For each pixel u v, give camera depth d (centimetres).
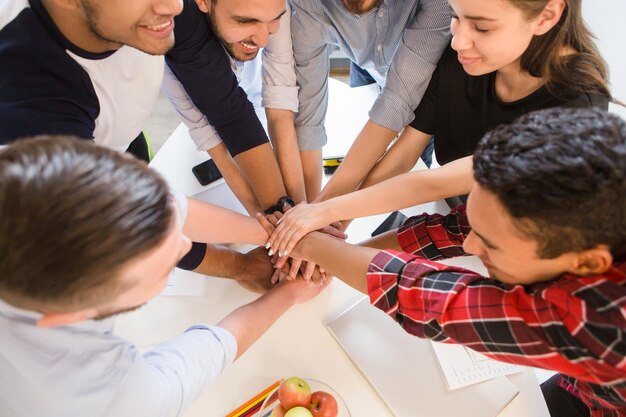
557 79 89
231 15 91
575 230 50
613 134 51
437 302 69
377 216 117
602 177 48
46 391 62
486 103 101
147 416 68
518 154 52
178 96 114
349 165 112
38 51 78
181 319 98
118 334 95
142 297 58
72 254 46
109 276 49
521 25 78
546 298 58
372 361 91
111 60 88
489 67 87
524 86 96
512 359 65
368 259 85
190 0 96
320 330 96
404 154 112
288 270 107
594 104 90
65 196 46
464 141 111
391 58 122
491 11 75
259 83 141
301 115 121
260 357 92
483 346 66
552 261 56
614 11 133
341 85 150
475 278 70
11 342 57
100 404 64
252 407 85
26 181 46
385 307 77
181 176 125
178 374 74
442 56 102
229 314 92
